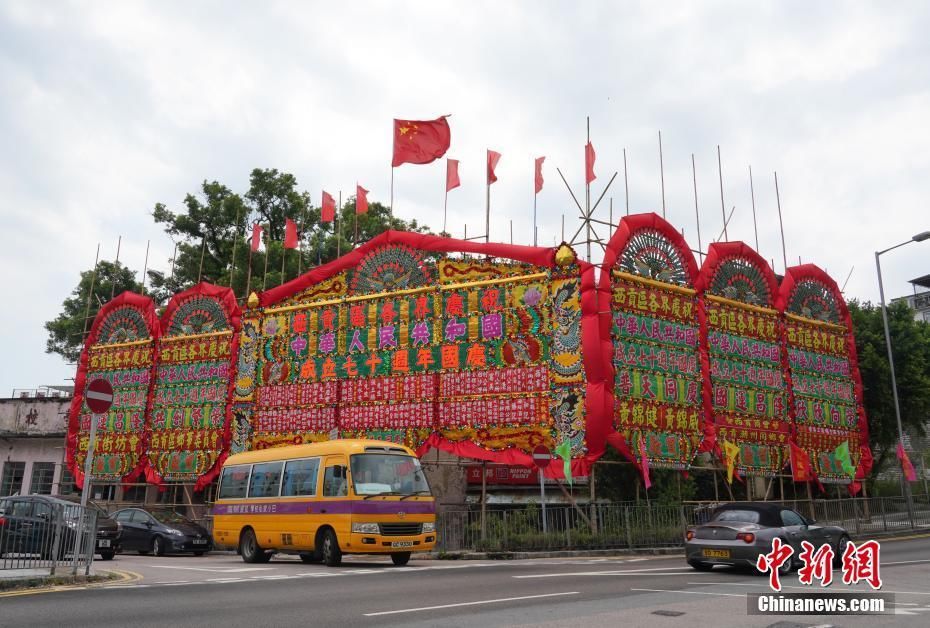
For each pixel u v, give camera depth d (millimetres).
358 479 17609
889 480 39562
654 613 9508
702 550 15445
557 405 24078
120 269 50750
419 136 30172
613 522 23078
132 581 13711
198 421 31984
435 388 26406
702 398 26094
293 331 30250
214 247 49938
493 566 17547
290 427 29297
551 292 25016
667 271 26438
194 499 34656
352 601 10625
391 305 28156
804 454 29062
